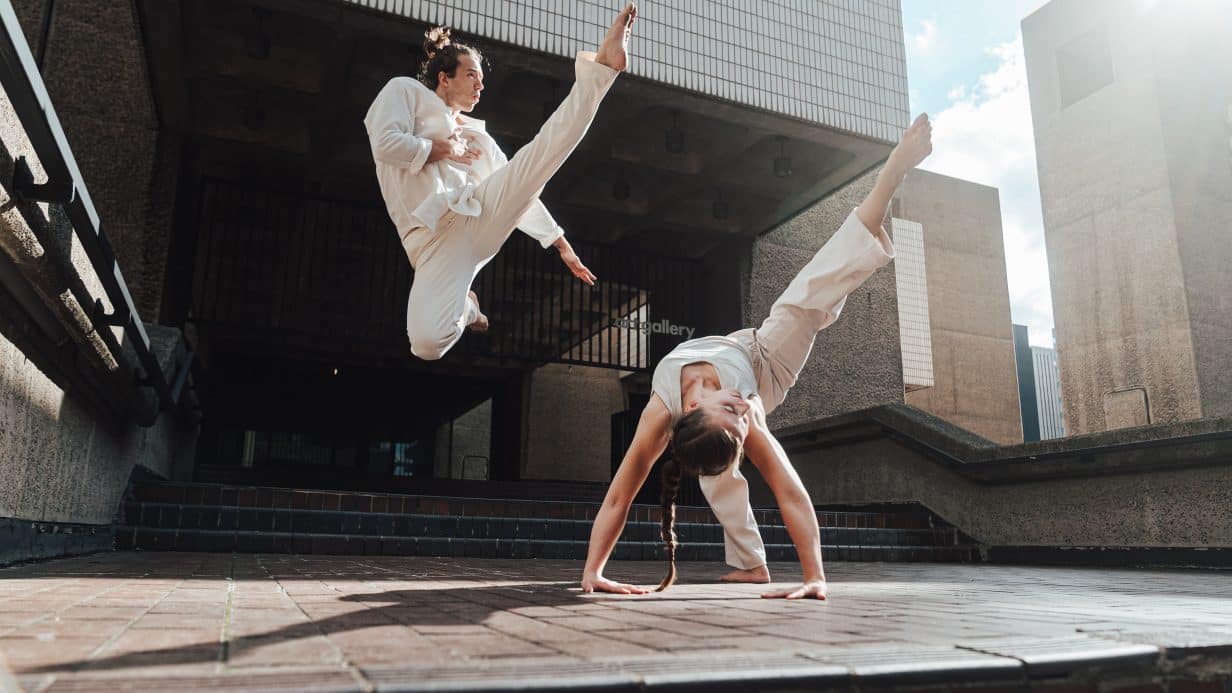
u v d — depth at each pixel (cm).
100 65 662
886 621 148
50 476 308
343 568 321
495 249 274
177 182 689
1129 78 1091
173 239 690
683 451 205
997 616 161
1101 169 1113
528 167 249
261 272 792
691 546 541
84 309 297
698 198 909
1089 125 1137
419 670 84
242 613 147
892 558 615
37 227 233
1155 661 112
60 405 311
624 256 963
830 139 740
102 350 336
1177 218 1010
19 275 241
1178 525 507
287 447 1260
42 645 102
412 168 255
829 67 729
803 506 222
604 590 221
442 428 1332
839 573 409
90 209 250
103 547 403
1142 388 1026
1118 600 226
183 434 701
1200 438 480
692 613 162
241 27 631
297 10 553
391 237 906
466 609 163
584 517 547
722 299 958
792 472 229
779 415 888
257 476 733
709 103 682
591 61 239
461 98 285
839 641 116
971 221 2141
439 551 492
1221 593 274
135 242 662
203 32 628
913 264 1599
